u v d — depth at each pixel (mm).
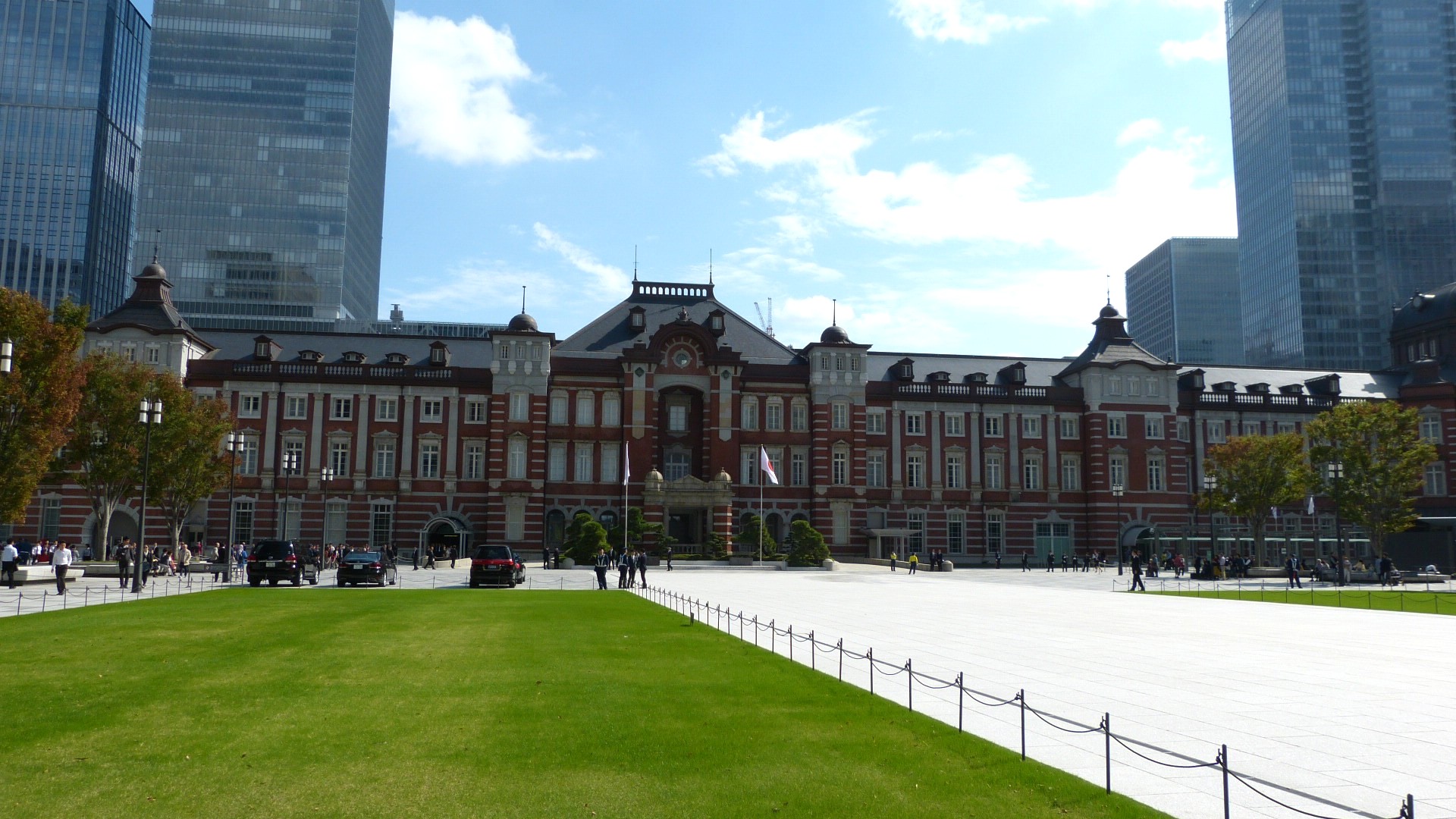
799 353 105750
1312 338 189875
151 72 177250
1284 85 198250
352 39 183750
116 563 67562
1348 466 84625
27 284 191500
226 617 36719
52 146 195750
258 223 177250
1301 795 13906
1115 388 102500
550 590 56688
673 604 45406
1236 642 31734
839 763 15484
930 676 20453
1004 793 13859
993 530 101938
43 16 198750
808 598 50875
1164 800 13727
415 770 14938
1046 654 28297
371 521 92875
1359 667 26047
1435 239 190750
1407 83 193875
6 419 51219
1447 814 13094
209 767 14992
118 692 20781
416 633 31828
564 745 16531
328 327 177000
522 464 94375
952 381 105250
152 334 88938
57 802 13320
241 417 91688
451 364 98562
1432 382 102438
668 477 98625
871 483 101000
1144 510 101000
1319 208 193500
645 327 102312
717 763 15469
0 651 26797
